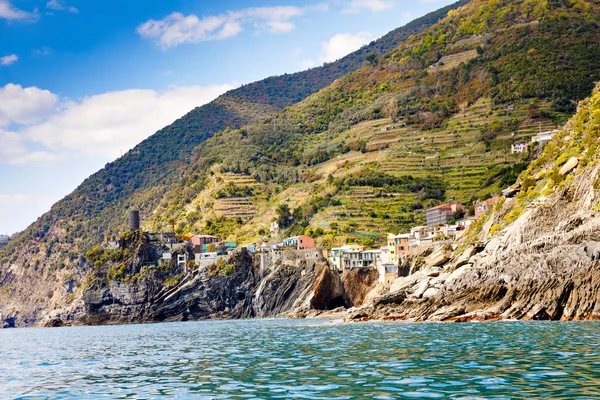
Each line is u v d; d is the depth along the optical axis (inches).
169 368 3048.7
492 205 7288.4
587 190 5182.1
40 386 2667.3
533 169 6963.6
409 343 3457.2
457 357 2770.7
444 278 5925.2
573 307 4222.4
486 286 4901.6
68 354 4303.6
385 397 1985.7
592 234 4515.3
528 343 3093.0
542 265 4549.7
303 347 3686.0
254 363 3031.5
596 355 2598.4
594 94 7362.2
